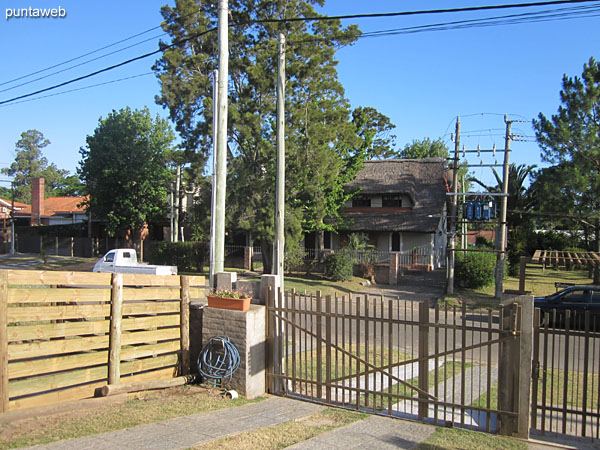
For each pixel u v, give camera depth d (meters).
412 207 33.09
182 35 26.31
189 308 9.12
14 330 6.19
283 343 8.75
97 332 7.25
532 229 37.75
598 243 29.50
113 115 37.56
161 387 7.96
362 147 30.97
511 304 6.45
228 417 6.70
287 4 24.78
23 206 62.75
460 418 7.32
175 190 37.03
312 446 5.60
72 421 6.13
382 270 27.58
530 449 5.88
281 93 12.18
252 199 25.34
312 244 35.22
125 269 22.30
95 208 37.41
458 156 23.77
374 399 7.37
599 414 6.37
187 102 25.86
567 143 26.55
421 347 7.00
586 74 26.67
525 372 6.34
